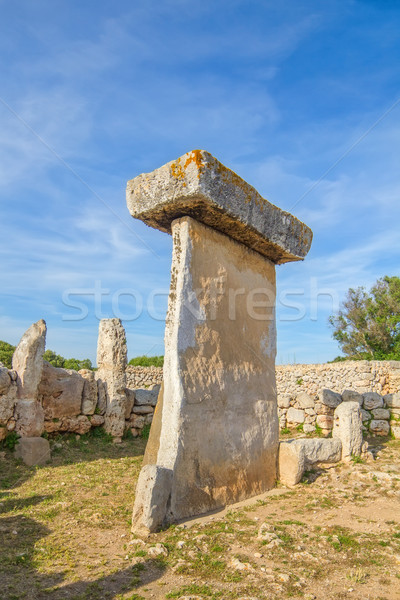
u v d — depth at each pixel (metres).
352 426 7.02
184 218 4.95
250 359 5.74
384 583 3.16
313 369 17.52
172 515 4.24
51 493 5.27
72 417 8.18
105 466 6.75
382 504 5.00
